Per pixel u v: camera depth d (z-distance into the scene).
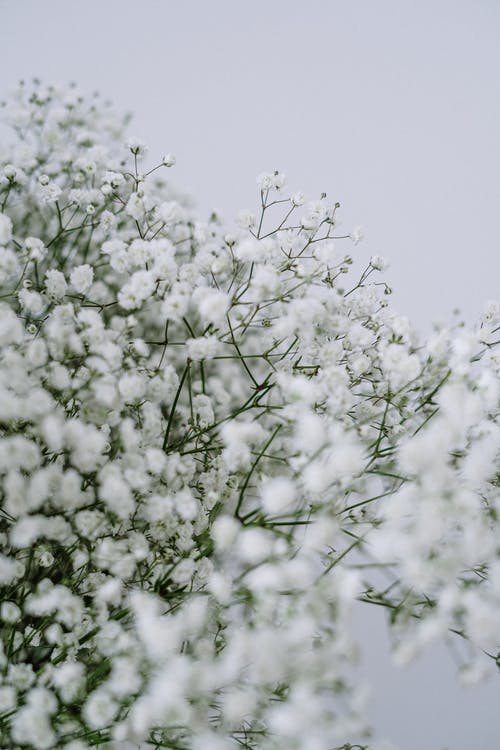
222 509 0.40
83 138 0.46
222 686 0.34
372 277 0.53
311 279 0.39
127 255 0.39
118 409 0.37
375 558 0.35
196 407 0.40
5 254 0.37
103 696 0.33
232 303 0.38
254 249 0.37
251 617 0.34
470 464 0.34
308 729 0.33
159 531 0.37
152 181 0.48
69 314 0.37
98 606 0.35
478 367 0.39
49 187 0.41
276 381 0.39
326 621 0.34
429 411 0.38
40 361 0.36
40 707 0.33
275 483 0.34
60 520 0.36
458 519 0.34
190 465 0.38
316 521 0.35
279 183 0.41
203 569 0.37
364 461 0.37
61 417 0.37
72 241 0.46
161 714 0.33
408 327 0.38
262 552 0.33
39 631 0.36
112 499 0.35
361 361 0.39
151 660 0.34
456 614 0.34
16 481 0.34
